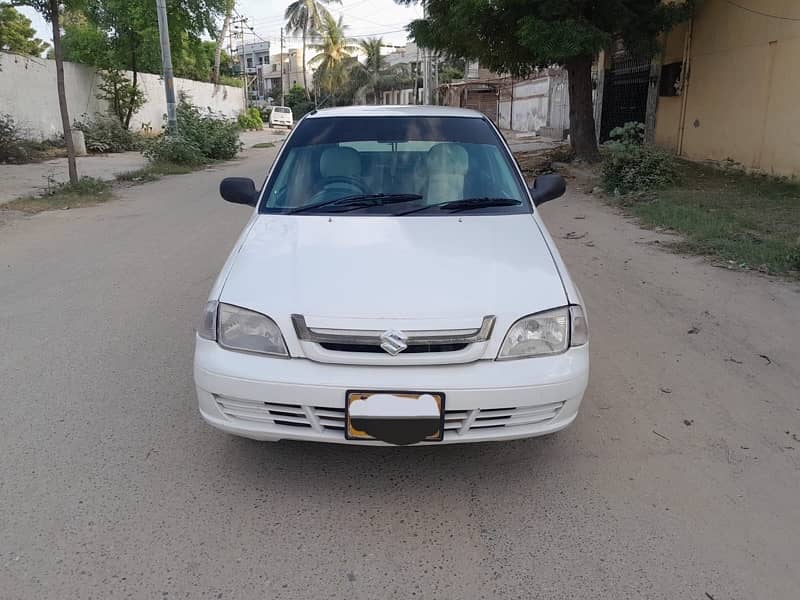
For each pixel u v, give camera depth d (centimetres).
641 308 540
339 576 248
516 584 244
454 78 5203
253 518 280
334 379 271
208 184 1375
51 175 1425
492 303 285
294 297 287
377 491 300
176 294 579
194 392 390
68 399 380
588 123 1461
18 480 302
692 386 403
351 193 387
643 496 296
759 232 770
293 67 7838
